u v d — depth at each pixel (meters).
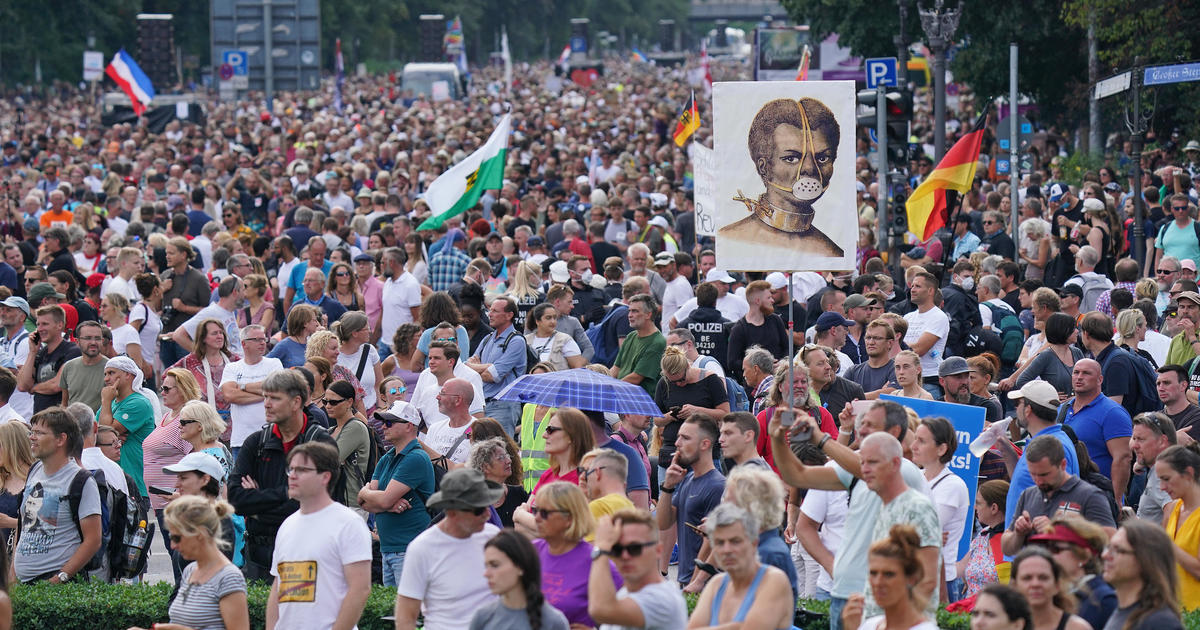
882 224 62.47
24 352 48.88
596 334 53.38
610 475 28.84
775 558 25.77
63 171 113.81
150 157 119.62
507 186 86.69
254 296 54.94
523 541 24.33
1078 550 24.27
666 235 71.31
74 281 58.28
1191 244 61.41
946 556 30.67
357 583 27.78
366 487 34.41
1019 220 78.44
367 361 45.94
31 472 34.56
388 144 128.50
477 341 47.78
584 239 73.44
